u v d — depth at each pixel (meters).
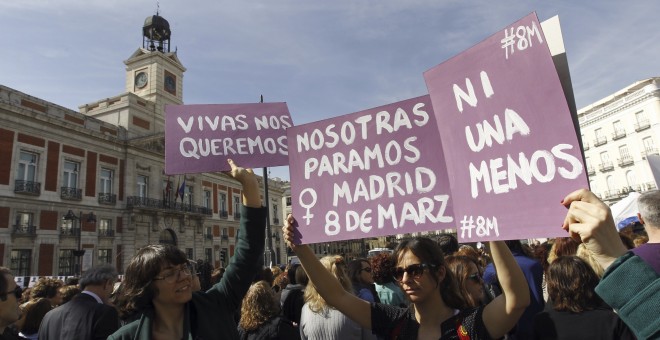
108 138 24.80
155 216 27.27
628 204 7.79
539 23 1.76
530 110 1.76
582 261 2.43
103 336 3.24
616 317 2.18
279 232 42.84
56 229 21.02
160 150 28.80
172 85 31.77
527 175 1.74
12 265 18.88
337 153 2.52
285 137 2.99
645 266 1.07
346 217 2.39
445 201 2.16
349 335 3.12
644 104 34.28
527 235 1.68
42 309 4.18
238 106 3.08
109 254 23.91
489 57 1.93
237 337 2.21
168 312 2.05
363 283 4.56
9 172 19.25
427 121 2.31
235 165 2.64
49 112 21.75
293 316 4.48
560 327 2.29
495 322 1.77
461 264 3.21
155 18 32.97
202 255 31.23
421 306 2.02
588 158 39.69
